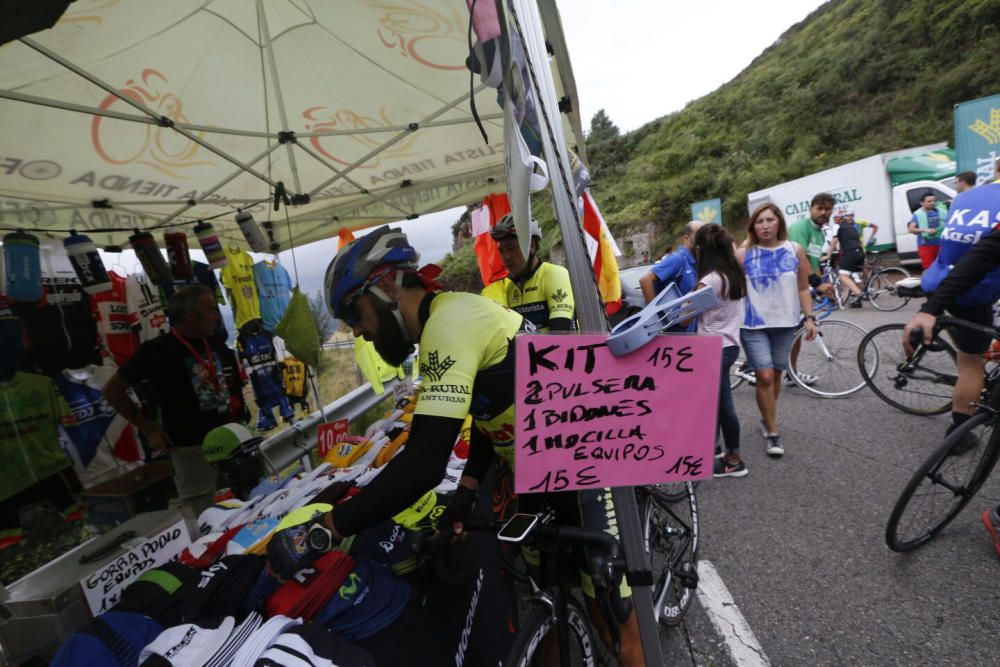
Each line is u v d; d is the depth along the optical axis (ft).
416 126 9.00
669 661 5.82
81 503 8.29
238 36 6.52
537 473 3.10
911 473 8.96
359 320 3.61
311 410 14.37
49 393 7.65
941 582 6.24
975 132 26.78
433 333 3.31
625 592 4.30
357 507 2.97
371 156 9.32
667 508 6.03
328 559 3.62
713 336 3.03
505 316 3.72
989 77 65.51
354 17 6.42
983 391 7.84
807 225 16.52
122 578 3.86
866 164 35.42
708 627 6.22
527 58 2.95
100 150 7.57
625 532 3.44
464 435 7.65
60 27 5.16
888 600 6.13
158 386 8.24
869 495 8.46
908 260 31.91
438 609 3.94
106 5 5.06
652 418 3.12
